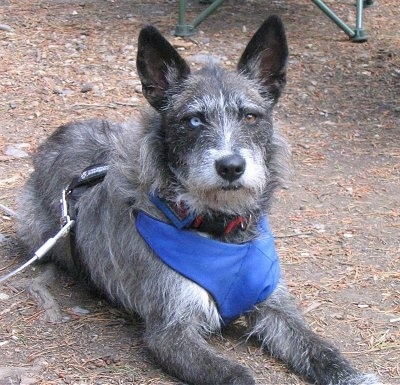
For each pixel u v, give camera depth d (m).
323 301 1.53
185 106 1.35
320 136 2.23
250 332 1.42
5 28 2.90
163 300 1.37
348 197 1.91
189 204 1.35
